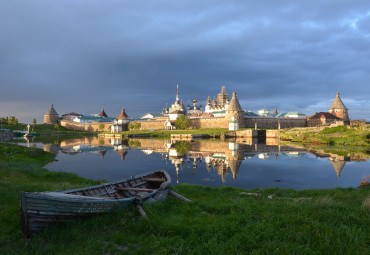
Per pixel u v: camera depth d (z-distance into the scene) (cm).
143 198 1205
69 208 927
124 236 917
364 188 1973
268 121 13238
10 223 998
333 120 13212
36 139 9625
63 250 802
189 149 5788
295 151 5216
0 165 2605
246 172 2977
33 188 1557
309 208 1231
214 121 13362
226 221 1038
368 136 6738
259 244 830
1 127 14875
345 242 814
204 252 789
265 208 1272
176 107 19000
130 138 10588
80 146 6612
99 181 2295
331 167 3309
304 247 793
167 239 876
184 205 1330
